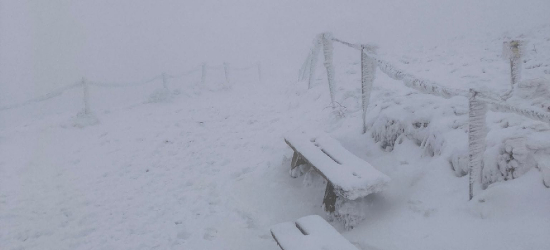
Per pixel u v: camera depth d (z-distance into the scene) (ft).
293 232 10.87
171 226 15.34
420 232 11.28
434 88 11.83
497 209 10.72
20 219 17.10
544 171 10.73
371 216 13.07
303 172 16.96
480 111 10.79
